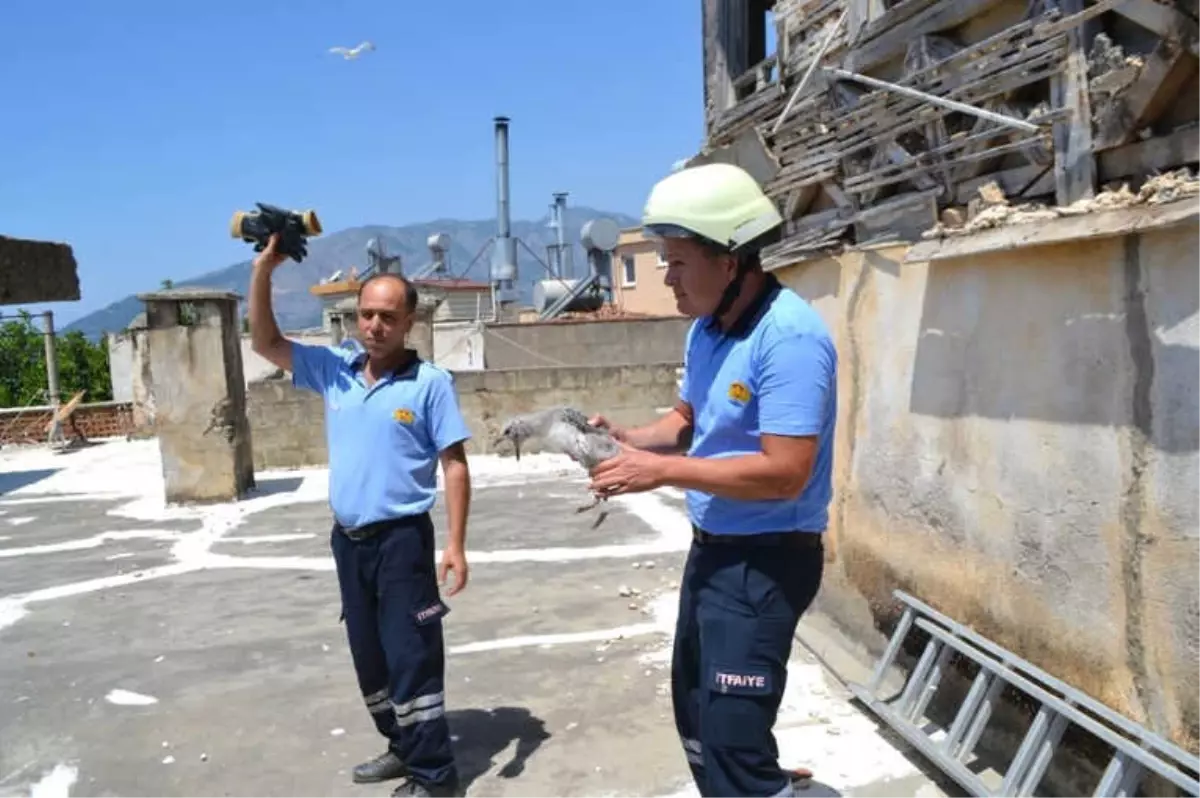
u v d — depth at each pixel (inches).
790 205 228.7
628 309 1374.3
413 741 143.3
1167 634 112.7
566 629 228.5
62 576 307.1
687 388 110.8
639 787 149.7
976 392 149.3
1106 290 120.6
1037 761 125.7
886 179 181.9
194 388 425.4
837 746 157.2
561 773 154.9
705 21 288.8
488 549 315.6
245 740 173.3
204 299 422.3
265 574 298.2
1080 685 127.6
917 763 150.6
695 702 112.3
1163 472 112.6
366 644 147.3
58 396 816.9
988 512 146.8
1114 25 131.6
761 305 100.4
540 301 1026.7
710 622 102.4
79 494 488.4
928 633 164.7
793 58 223.8
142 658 221.5
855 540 191.8
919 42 169.5
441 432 144.0
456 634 227.5
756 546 101.4
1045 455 133.3
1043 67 141.1
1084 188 134.0
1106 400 121.4
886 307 177.5
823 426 98.9
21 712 190.9
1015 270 138.6
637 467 96.2
